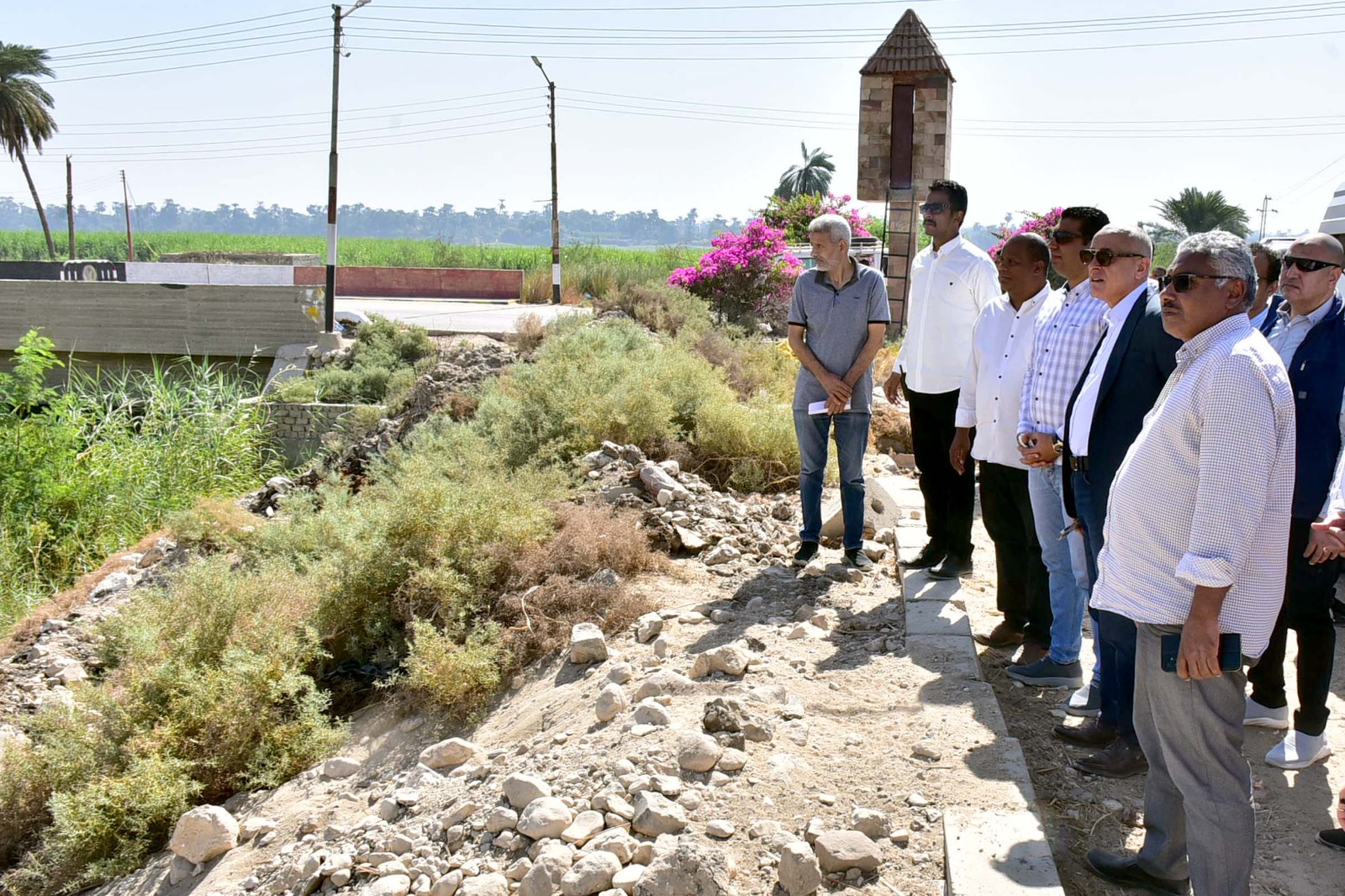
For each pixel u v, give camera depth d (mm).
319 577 6789
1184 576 2721
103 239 73125
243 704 5523
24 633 8680
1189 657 2727
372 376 17422
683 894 3096
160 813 5105
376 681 5621
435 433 11406
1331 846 3533
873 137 18172
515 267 43656
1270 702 4301
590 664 5285
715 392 10109
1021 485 4785
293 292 20172
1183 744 2873
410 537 6562
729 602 5848
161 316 20625
